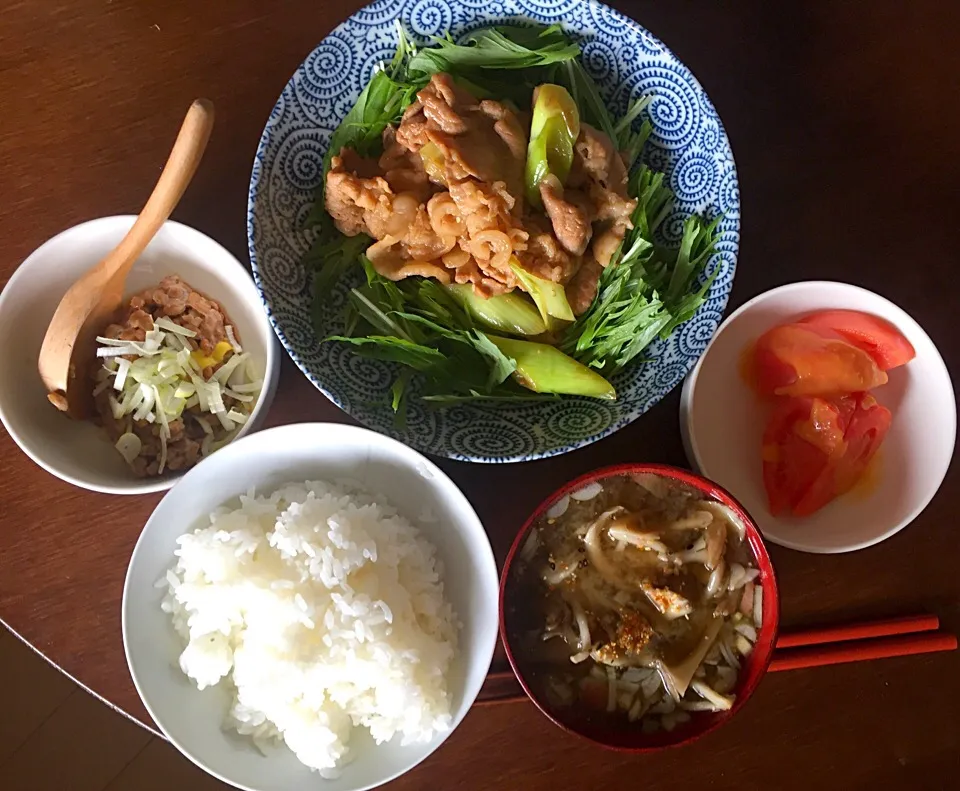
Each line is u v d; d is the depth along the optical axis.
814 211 0.36
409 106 0.33
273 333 0.32
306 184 0.33
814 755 0.35
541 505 0.30
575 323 0.34
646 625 0.32
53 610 0.33
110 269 0.32
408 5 0.32
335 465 0.34
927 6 0.36
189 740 0.31
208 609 0.32
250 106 0.34
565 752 0.34
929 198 0.36
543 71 0.34
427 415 0.33
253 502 0.33
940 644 0.35
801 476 0.34
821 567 0.35
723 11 0.36
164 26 0.35
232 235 0.35
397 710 0.32
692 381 0.33
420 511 0.35
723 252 0.32
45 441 0.33
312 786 0.32
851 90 0.36
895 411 0.35
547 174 0.32
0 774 0.49
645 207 0.34
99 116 0.34
